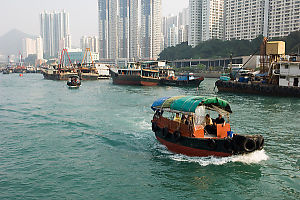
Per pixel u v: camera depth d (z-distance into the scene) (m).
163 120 17.31
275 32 139.50
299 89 40.22
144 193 11.18
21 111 30.00
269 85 44.12
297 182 12.15
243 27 159.88
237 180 12.25
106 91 53.69
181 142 15.02
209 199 10.77
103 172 13.16
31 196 10.91
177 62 170.00
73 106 33.50
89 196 10.94
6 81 89.06
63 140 18.50
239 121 24.23
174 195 11.04
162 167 13.67
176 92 51.97
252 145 13.31
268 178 12.48
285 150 16.27
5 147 16.97
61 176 12.72
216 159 14.02
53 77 98.25
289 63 41.66
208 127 15.48
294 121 24.27
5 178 12.49
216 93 49.75
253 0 152.50
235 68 97.12
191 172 13.03
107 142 18.00
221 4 175.50
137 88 61.41
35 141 18.30
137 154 15.66
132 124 23.25
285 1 133.50
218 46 150.00
